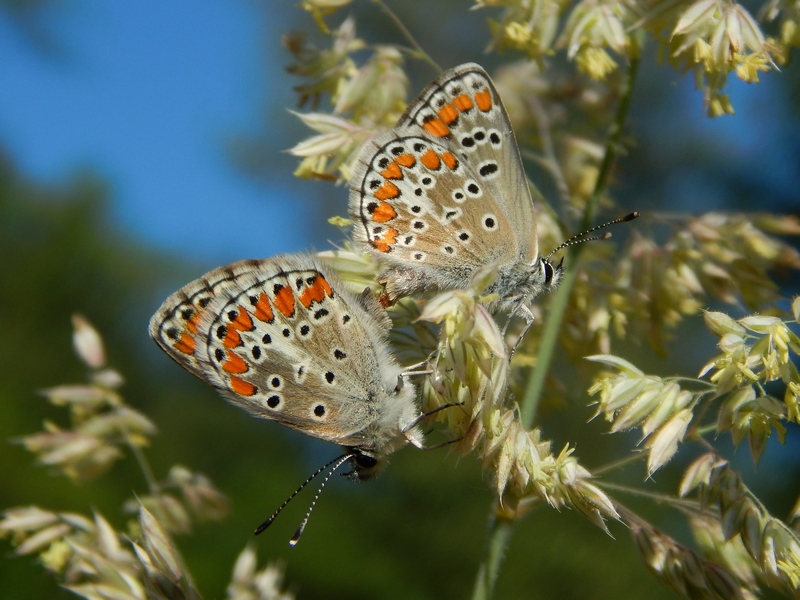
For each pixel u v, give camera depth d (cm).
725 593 12
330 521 32
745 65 13
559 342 14
